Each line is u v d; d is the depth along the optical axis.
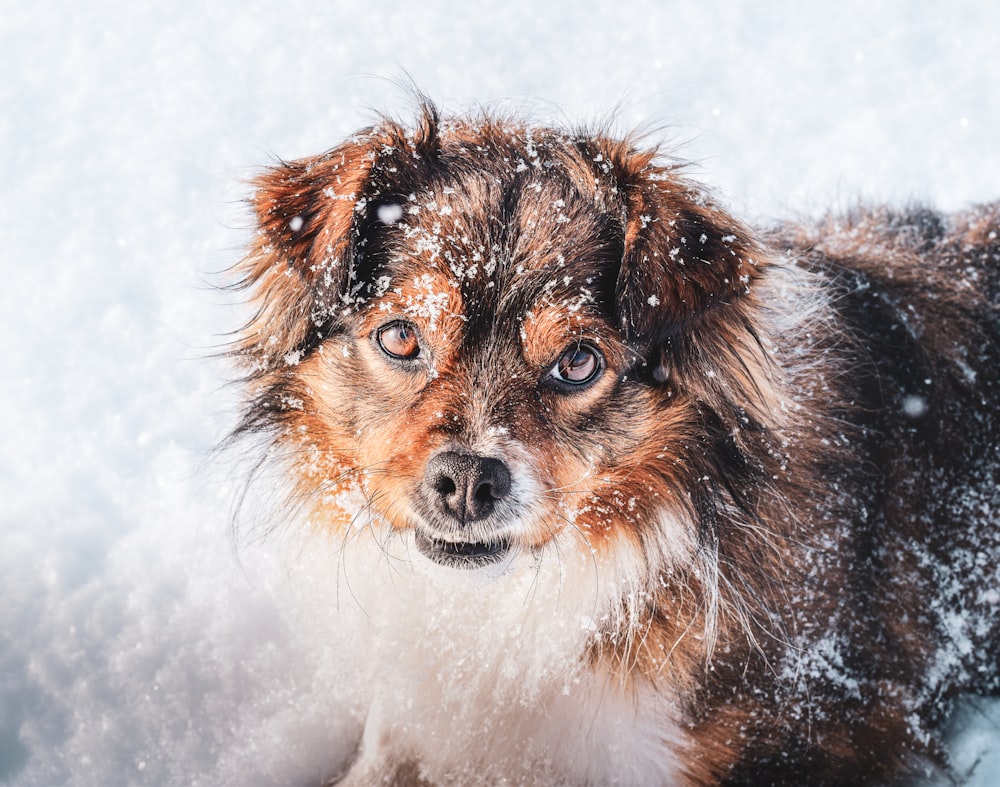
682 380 0.96
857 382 1.03
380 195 0.96
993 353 1.06
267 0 1.57
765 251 0.97
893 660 1.01
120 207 1.27
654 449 0.96
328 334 0.96
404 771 1.00
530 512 0.94
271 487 1.00
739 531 0.98
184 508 1.11
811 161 1.34
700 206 0.96
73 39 1.50
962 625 1.04
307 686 1.04
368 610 1.00
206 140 1.34
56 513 1.10
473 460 0.93
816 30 1.56
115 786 0.99
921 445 1.04
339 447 0.97
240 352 1.00
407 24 1.54
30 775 1.00
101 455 1.14
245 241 1.08
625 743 0.99
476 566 0.95
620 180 0.96
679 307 0.94
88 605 1.06
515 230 0.94
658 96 1.43
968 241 1.10
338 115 1.38
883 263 1.08
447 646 0.99
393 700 1.00
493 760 1.00
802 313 1.01
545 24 1.55
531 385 0.94
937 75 1.49
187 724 1.02
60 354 1.19
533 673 0.99
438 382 0.94
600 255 0.95
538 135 0.98
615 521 0.97
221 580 1.07
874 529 1.02
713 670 0.98
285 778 1.01
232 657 1.05
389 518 0.96
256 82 1.43
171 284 1.23
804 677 0.99
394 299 0.94
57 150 1.33
